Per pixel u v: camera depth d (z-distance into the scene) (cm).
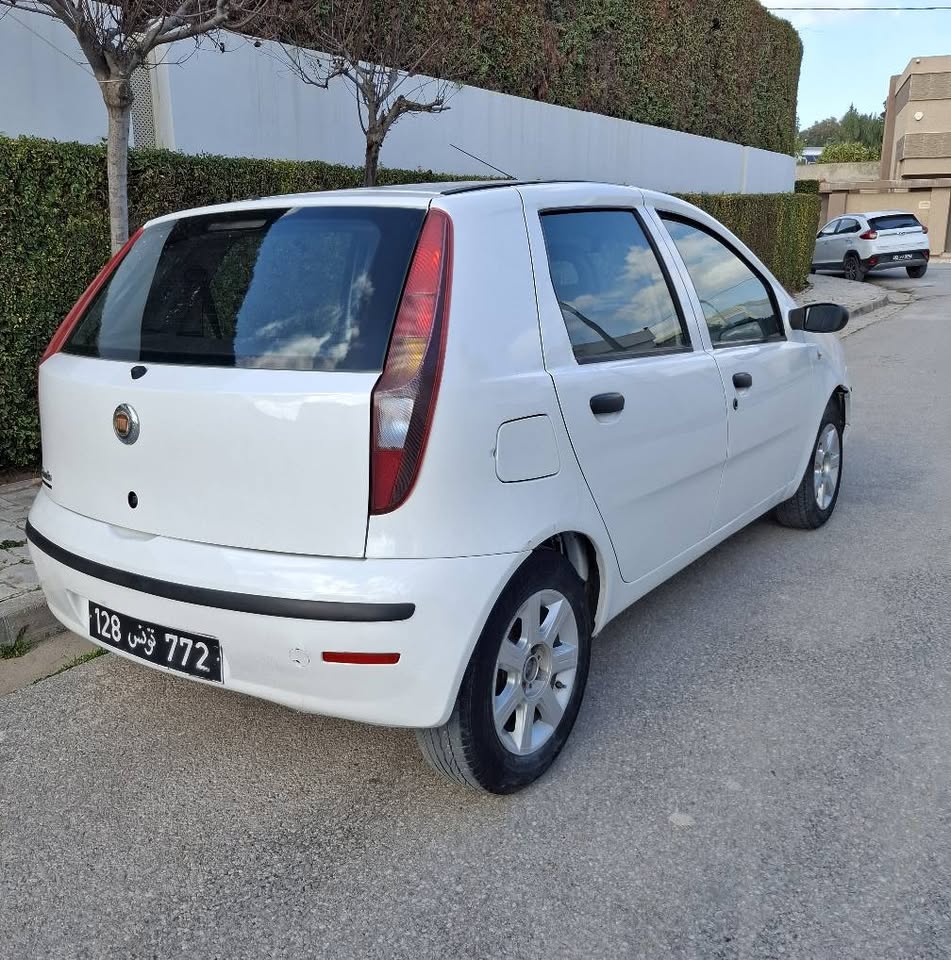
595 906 241
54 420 298
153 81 722
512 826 275
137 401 264
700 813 278
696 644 391
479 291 260
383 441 236
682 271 376
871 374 1060
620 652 385
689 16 1628
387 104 905
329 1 805
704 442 369
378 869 257
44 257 561
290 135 831
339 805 287
